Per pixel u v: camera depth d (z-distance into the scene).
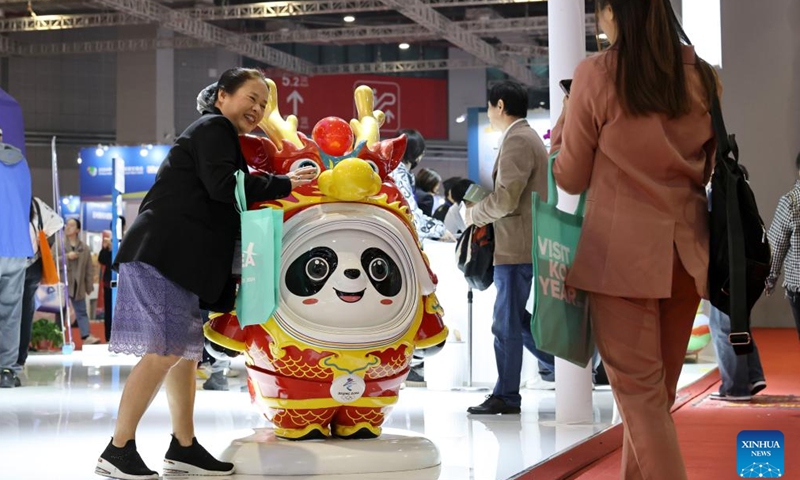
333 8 23.39
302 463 3.45
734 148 2.58
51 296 13.44
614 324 2.56
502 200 5.16
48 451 3.96
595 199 2.58
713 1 9.34
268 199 3.39
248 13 23.97
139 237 3.31
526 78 29.36
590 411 4.93
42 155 27.47
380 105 28.84
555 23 5.13
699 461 4.12
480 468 3.55
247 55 26.36
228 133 3.38
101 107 28.06
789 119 13.88
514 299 5.31
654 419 2.50
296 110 28.03
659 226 2.52
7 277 6.70
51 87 27.56
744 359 6.29
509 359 5.28
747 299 2.56
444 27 24.17
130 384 3.33
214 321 3.67
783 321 13.79
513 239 5.28
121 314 3.35
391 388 3.71
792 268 6.14
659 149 2.54
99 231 19.53
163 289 3.31
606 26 2.62
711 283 2.55
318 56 30.78
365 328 3.55
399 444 3.62
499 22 25.02
